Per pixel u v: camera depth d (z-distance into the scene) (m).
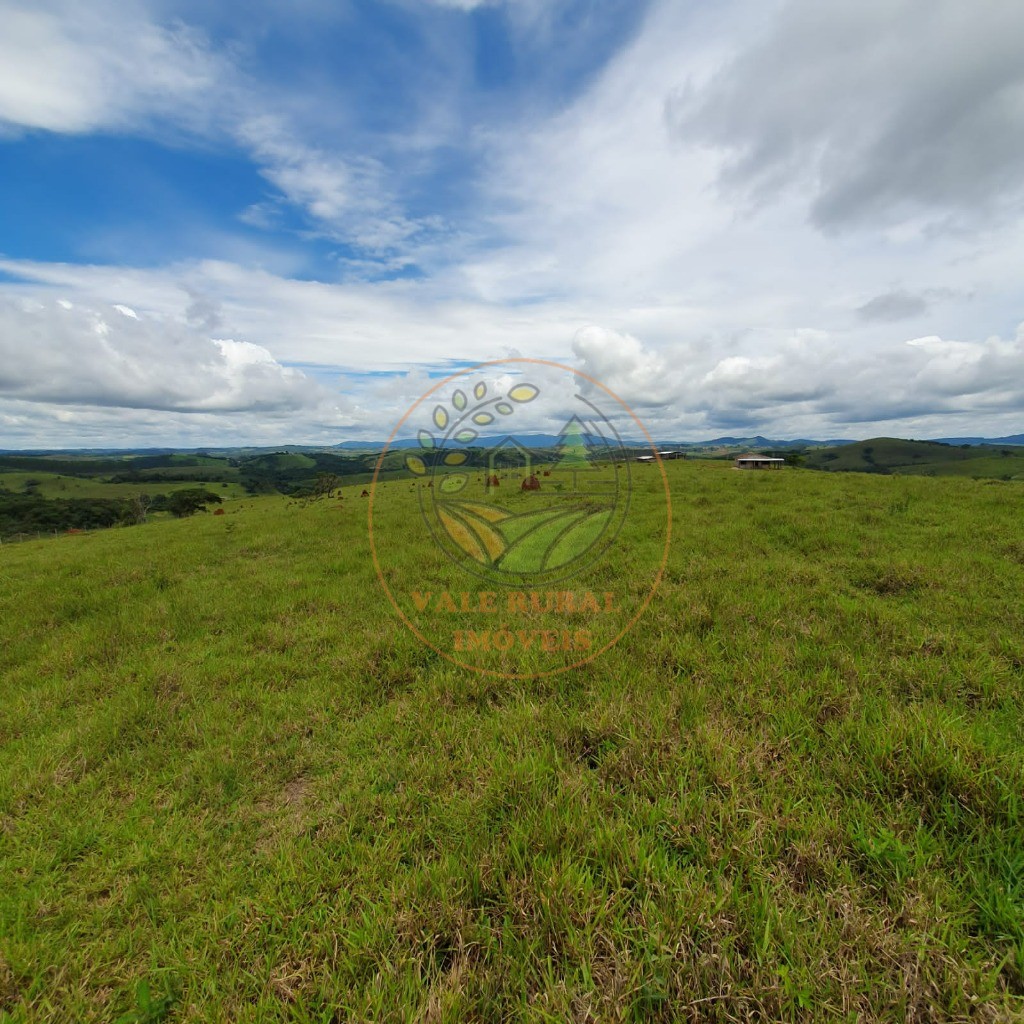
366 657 4.92
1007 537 7.78
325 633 5.66
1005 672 3.76
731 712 3.47
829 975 1.75
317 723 3.98
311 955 2.06
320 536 11.73
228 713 4.16
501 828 2.63
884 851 2.22
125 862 2.67
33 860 2.70
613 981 1.75
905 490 13.38
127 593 7.77
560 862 2.27
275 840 2.81
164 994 1.98
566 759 3.12
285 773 3.40
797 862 2.25
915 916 1.93
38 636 6.26
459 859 2.44
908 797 2.53
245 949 2.12
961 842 2.31
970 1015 1.65
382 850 2.57
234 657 5.29
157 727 4.01
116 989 2.04
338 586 7.39
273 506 25.12
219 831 2.91
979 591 5.60
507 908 2.09
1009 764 2.57
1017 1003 1.67
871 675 3.83
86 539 18.70
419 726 3.77
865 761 2.81
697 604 5.48
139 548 12.62
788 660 4.15
